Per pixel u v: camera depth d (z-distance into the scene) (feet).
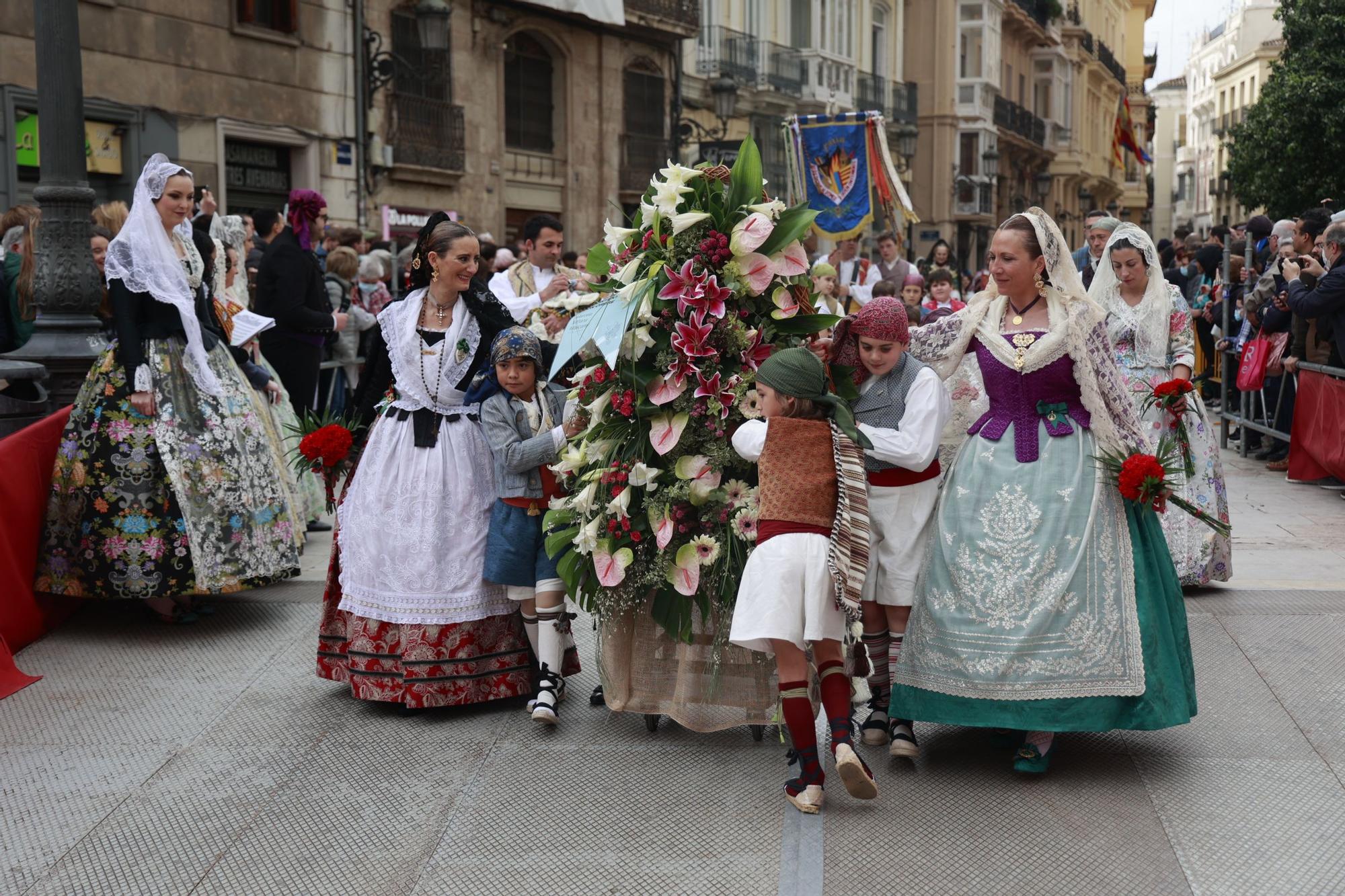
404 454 15.29
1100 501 13.11
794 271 13.52
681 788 13.26
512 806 12.88
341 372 31.96
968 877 11.31
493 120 67.00
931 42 122.11
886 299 13.38
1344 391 27.96
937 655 13.12
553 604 15.05
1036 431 13.34
